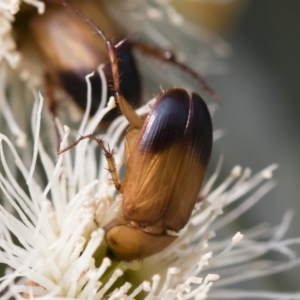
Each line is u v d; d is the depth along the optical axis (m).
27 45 0.09
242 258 0.09
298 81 0.11
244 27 0.11
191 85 0.10
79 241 0.08
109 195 0.08
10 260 0.08
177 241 0.08
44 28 0.09
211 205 0.08
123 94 0.08
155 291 0.08
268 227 0.10
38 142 0.08
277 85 0.11
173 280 0.08
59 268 0.08
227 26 0.10
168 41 0.10
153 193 0.08
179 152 0.08
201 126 0.08
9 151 0.09
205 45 0.10
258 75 0.11
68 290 0.08
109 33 0.09
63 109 0.09
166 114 0.08
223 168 0.10
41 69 0.09
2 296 0.08
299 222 0.10
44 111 0.09
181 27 0.10
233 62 0.10
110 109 0.08
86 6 0.09
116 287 0.08
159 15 0.10
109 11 0.10
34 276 0.08
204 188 0.09
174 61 0.09
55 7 0.09
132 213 0.08
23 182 0.09
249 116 0.10
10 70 0.09
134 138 0.08
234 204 0.10
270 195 0.10
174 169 0.08
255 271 0.09
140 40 0.10
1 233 0.08
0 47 0.09
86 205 0.08
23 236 0.08
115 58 0.08
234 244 0.08
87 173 0.08
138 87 0.09
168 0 0.10
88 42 0.09
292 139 0.10
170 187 0.08
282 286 0.09
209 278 0.08
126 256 0.08
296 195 0.10
